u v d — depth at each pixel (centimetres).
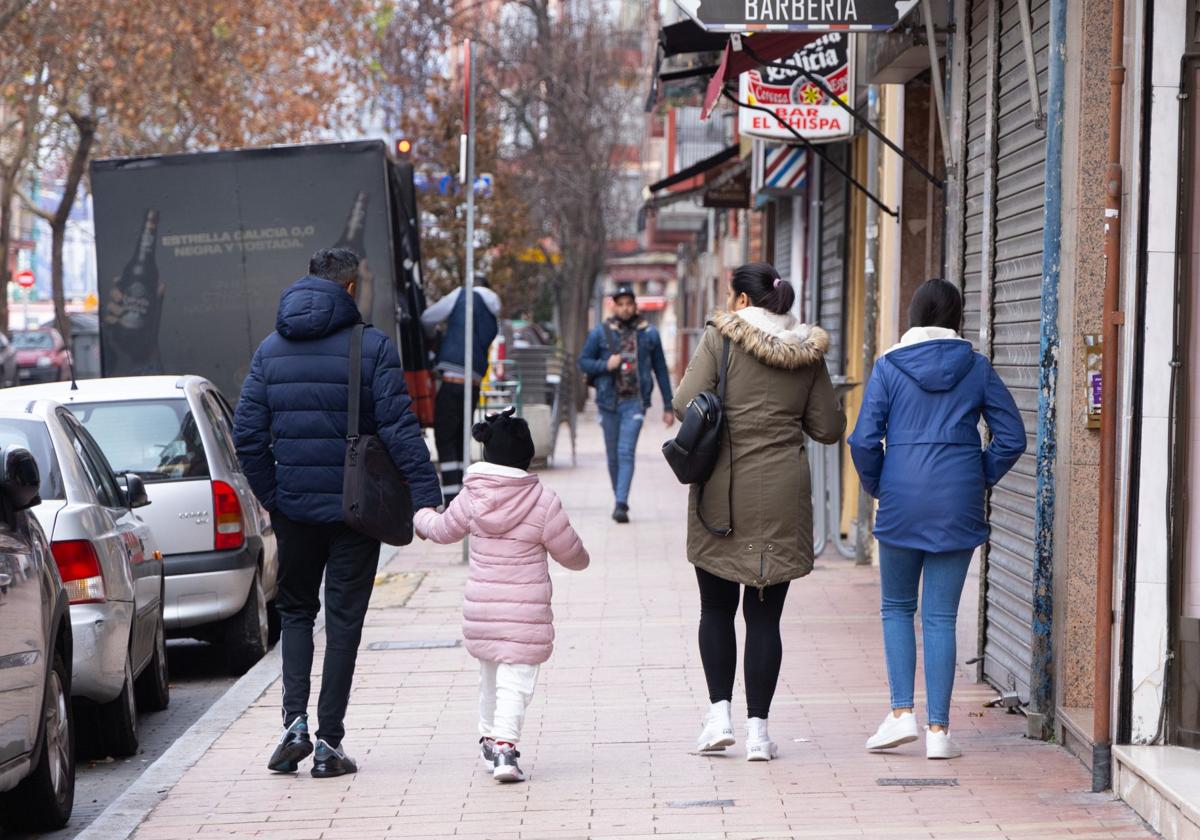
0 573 1330
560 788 1531
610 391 3831
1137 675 1434
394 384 1608
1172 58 1369
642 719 1820
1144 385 1391
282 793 1542
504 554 1550
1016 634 1809
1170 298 1380
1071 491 1628
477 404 3912
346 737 1773
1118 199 1402
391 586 2955
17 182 7962
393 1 8031
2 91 6919
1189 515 1406
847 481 3500
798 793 1489
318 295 1620
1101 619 1445
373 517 1570
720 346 1579
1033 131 1753
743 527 1562
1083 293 1605
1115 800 1429
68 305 16038
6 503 1419
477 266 7094
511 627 1545
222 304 3609
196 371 3622
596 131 8544
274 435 1619
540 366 6481
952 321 1597
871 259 2933
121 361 3625
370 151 3594
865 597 2641
